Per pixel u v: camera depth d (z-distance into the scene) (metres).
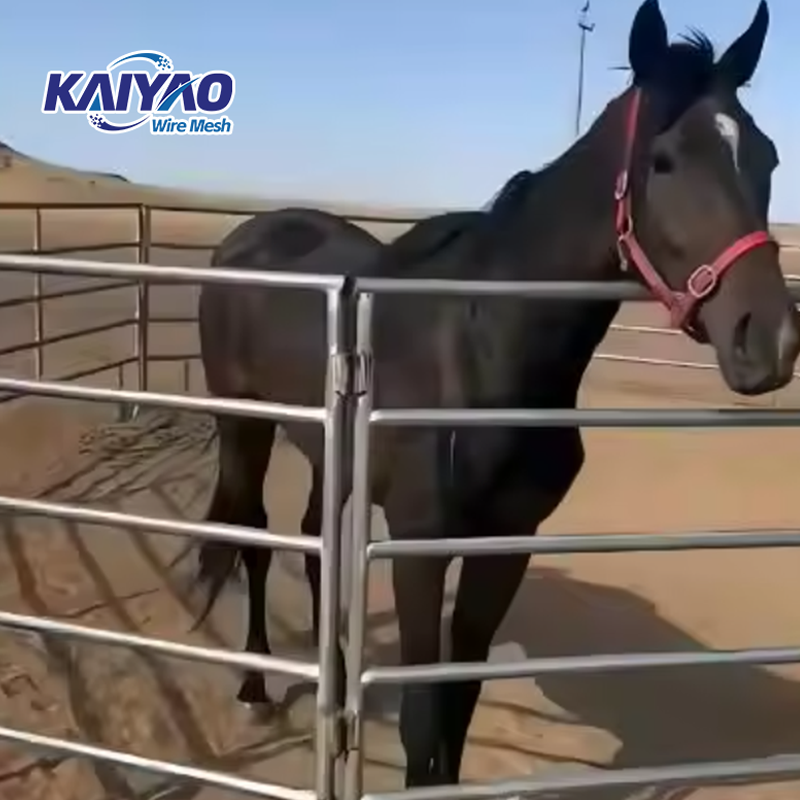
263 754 3.30
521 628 4.46
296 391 3.50
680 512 6.18
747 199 2.13
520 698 3.76
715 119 2.16
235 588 4.67
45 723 3.35
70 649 3.85
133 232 29.52
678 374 10.80
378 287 2.11
